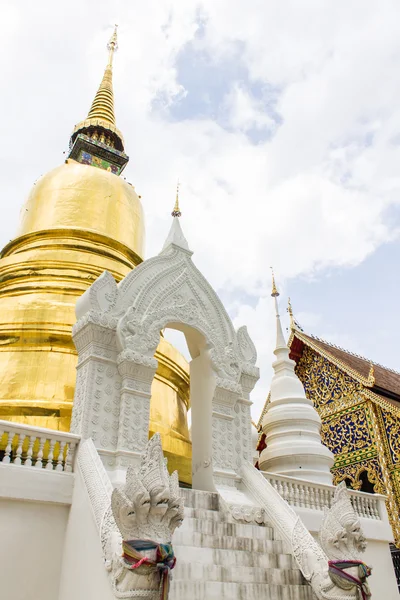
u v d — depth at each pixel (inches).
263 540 328.2
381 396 729.0
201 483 396.5
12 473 288.7
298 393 592.7
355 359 874.8
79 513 287.0
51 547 287.7
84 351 376.5
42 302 494.6
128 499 214.5
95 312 377.1
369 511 499.8
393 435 694.5
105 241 631.8
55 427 403.9
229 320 470.6
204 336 434.6
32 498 289.0
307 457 517.3
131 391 364.5
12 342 469.1
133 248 687.1
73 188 679.7
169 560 209.6
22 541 279.4
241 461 417.1
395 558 631.2
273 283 705.6
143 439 355.9
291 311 918.4
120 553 229.3
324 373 837.2
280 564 315.3
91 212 661.9
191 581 255.3
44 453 342.6
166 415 487.5
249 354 477.7
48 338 471.2
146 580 208.1
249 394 460.1
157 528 214.8
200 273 466.0
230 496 374.6
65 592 272.5
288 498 428.1
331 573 271.7
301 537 329.7
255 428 722.2
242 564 299.0
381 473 682.2
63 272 553.0
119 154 879.1
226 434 417.1
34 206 680.4
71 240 608.7
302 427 552.1
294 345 889.5
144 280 424.8
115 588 220.7
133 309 394.9
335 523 281.4
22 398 425.4
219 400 424.8
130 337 379.9
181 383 539.8
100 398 354.9
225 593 263.1
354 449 735.7
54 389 437.4
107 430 348.2
